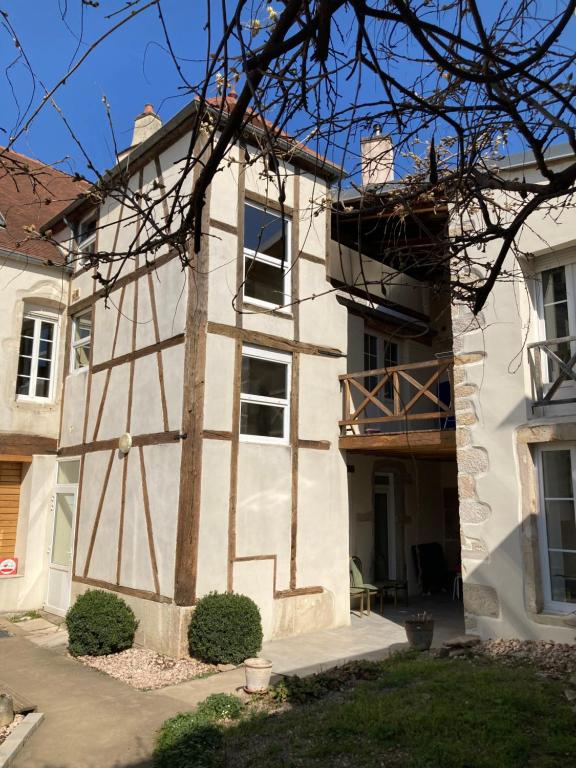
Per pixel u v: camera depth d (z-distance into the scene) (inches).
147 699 227.1
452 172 141.4
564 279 271.6
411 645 268.1
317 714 190.9
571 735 156.6
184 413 300.0
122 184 111.0
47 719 207.8
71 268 428.8
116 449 347.9
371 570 417.4
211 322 311.3
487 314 281.9
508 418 269.0
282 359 344.5
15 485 411.8
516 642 250.7
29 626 359.9
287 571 324.8
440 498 489.7
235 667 267.6
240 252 329.4
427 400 493.4
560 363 255.0
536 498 259.9
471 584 270.1
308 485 343.3
